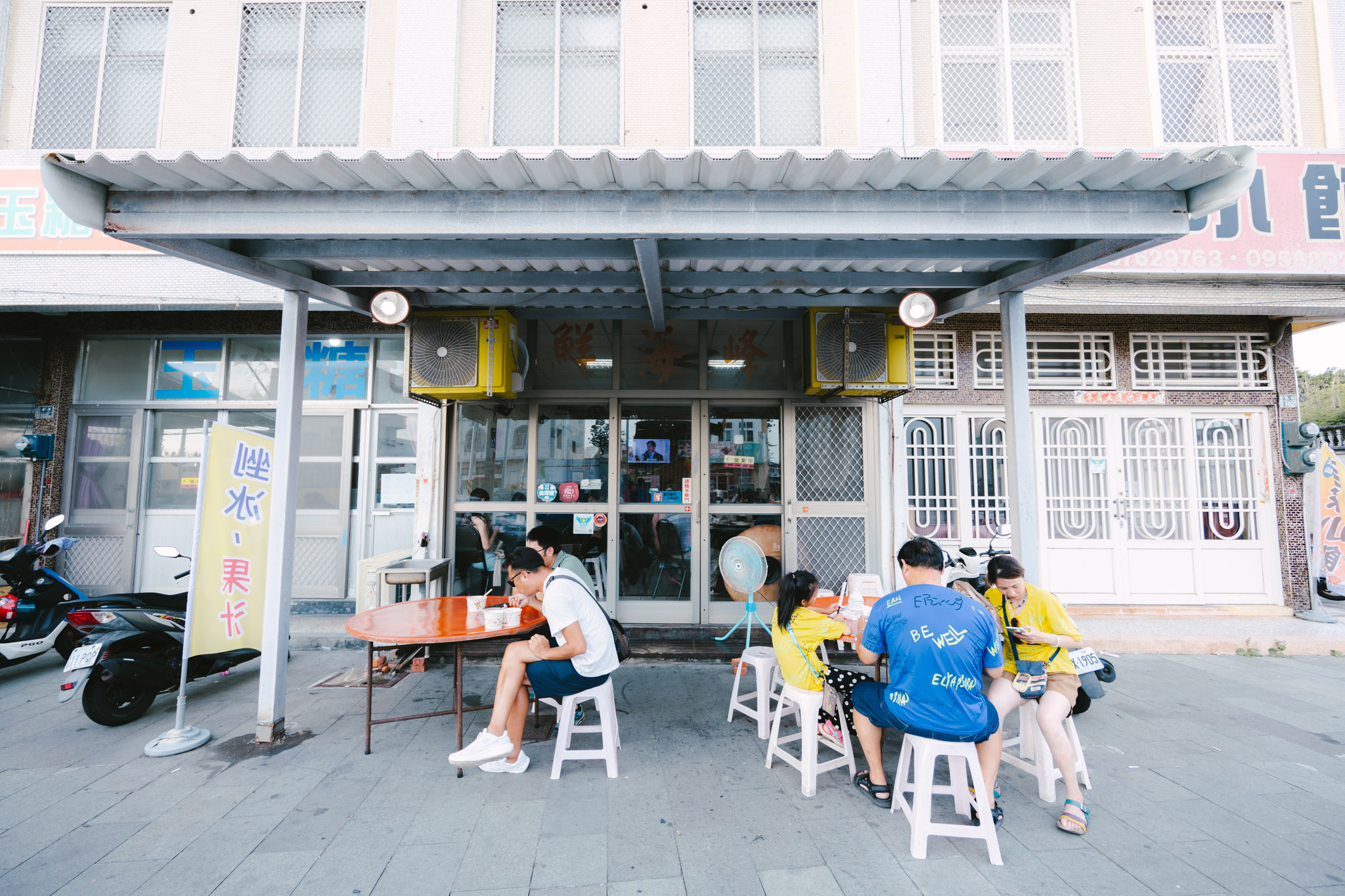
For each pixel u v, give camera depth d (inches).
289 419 143.3
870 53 220.7
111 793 116.7
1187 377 245.9
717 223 111.2
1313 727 150.0
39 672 189.5
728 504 224.8
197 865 95.1
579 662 120.6
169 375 245.8
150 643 158.2
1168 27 233.0
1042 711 109.7
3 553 180.7
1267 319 244.5
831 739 130.0
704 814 110.2
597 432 225.8
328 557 237.9
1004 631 118.1
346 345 242.7
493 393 180.9
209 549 145.1
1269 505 242.7
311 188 111.0
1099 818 109.7
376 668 185.6
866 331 183.6
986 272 151.8
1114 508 244.8
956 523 244.1
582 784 121.1
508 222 111.6
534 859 96.7
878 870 94.7
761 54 225.0
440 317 178.1
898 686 101.5
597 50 225.1
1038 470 245.6
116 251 219.0
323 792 117.4
